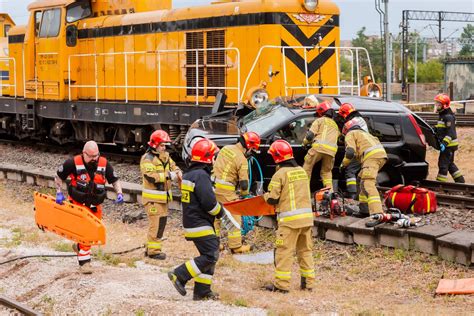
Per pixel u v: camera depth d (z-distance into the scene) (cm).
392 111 1302
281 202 837
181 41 1672
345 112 1108
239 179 1012
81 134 1992
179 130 1645
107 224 1309
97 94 1873
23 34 2147
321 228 1066
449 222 1068
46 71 2008
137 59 1791
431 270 902
